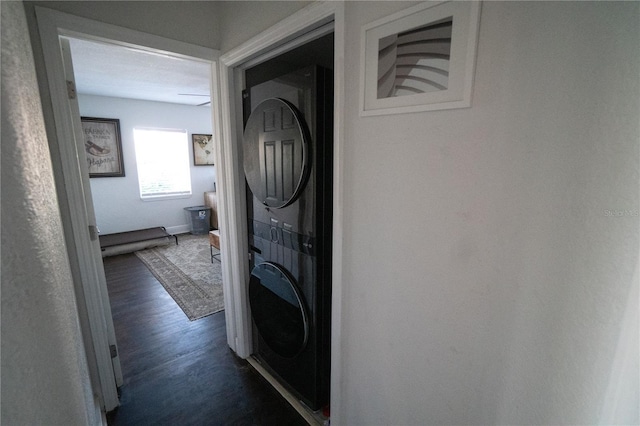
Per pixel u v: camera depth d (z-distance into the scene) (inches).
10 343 9.6
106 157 182.5
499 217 29.6
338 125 43.8
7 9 11.2
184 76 130.7
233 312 83.2
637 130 21.5
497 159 29.0
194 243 194.7
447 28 30.6
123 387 71.9
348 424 52.9
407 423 42.6
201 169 225.9
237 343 83.1
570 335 26.5
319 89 50.5
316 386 61.5
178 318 103.8
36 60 49.8
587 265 24.8
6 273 9.5
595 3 22.5
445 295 35.4
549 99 25.4
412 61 34.1
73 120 57.0
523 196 27.8
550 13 24.5
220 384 73.4
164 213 211.5
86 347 60.4
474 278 32.4
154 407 66.4
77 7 52.0
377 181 40.5
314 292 56.9
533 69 25.9
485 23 28.1
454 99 31.0
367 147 41.0
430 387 38.9
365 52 38.7
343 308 49.1
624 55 21.6
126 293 122.6
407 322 40.1
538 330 28.5
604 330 24.3
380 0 36.5
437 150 33.4
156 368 78.8
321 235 55.2
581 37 23.3
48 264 13.6
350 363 50.2
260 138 62.4
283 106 55.2
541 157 26.3
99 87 153.2
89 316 60.2
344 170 44.7
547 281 27.3
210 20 67.1
